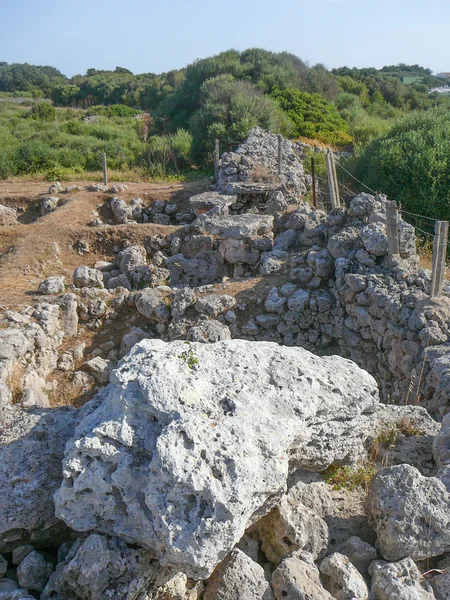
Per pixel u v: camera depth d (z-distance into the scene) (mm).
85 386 7934
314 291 9211
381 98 42344
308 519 3729
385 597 3297
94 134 25266
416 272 8148
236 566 3441
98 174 18953
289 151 17078
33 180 18531
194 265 11633
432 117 18812
